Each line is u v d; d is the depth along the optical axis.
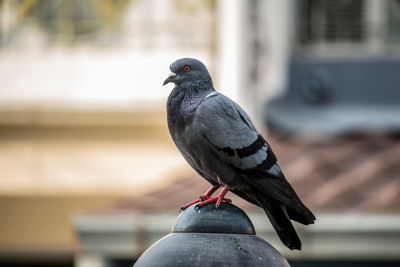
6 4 17.28
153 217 11.32
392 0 14.48
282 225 5.79
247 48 15.24
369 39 14.55
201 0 16.53
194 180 13.08
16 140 16.91
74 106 16.89
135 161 16.48
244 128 5.93
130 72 16.89
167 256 4.82
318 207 11.47
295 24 14.79
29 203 16.44
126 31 16.98
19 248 16.39
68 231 16.33
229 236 4.91
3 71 17.14
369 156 13.25
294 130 14.39
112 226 11.42
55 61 17.12
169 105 6.04
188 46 16.59
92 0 17.09
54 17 17.20
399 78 14.33
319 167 12.90
